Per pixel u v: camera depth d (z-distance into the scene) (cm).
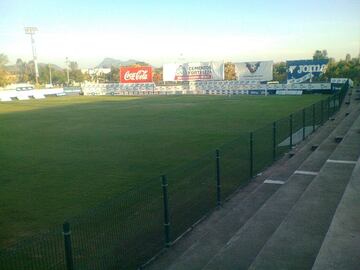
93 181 1516
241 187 1317
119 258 834
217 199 1145
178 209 1121
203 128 2912
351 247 602
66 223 650
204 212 1093
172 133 2717
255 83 7062
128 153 2062
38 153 2133
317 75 6775
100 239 929
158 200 1205
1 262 799
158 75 11712
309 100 5125
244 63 7250
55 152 2152
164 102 5734
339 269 541
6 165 1845
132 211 1112
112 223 1027
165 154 2000
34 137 2744
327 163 1196
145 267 793
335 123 2566
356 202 787
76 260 826
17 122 3703
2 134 2917
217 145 2200
